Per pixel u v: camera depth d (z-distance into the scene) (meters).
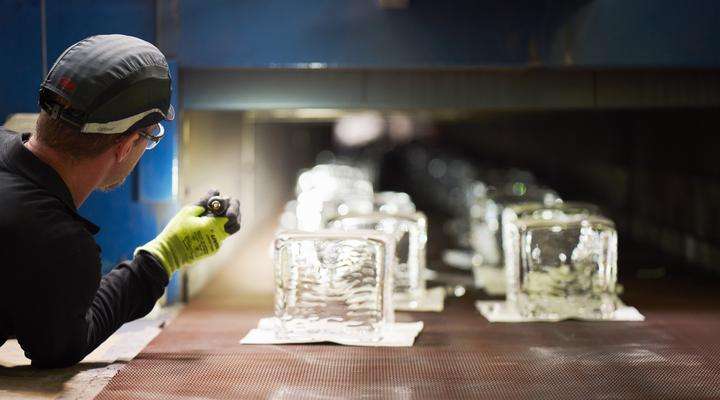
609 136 15.02
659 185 12.34
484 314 6.21
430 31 7.34
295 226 14.23
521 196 9.84
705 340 5.25
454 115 12.40
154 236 6.72
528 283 6.00
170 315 6.25
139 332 5.48
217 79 7.46
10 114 6.50
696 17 7.37
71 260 4.06
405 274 6.59
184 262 4.68
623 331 5.55
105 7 6.70
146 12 6.82
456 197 19.25
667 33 7.38
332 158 29.95
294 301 5.24
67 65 4.10
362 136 29.69
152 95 4.22
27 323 4.11
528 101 7.95
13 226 3.97
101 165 4.25
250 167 12.73
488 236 9.69
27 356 4.36
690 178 10.88
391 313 5.59
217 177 9.55
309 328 5.23
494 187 11.39
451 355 4.87
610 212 15.10
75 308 4.13
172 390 4.12
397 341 5.15
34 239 4.00
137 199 6.68
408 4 7.29
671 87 8.09
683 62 7.39
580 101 8.00
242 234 11.69
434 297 6.91
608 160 15.20
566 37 7.38
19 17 6.49
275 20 7.22
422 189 25.67
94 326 4.36
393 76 7.73
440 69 7.59
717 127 9.77
